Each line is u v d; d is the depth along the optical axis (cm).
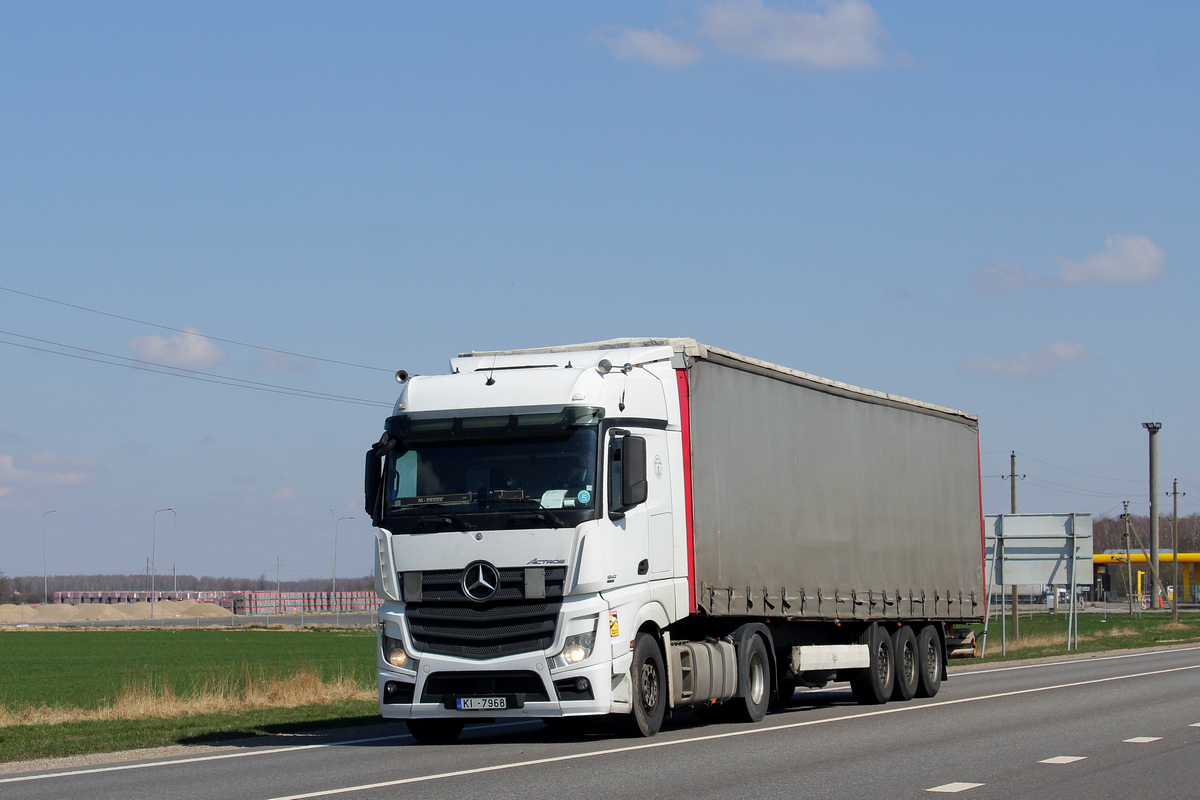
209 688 2481
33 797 1049
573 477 1416
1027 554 4175
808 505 1895
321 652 5141
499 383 1474
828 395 1997
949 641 2441
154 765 1288
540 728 1680
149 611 13300
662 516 1527
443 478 1448
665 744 1382
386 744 1477
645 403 1535
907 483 2244
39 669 4150
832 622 1967
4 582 16612
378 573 1455
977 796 992
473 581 1405
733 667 1655
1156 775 1112
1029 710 1830
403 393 1510
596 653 1383
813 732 1526
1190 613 9444
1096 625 7119
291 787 1065
